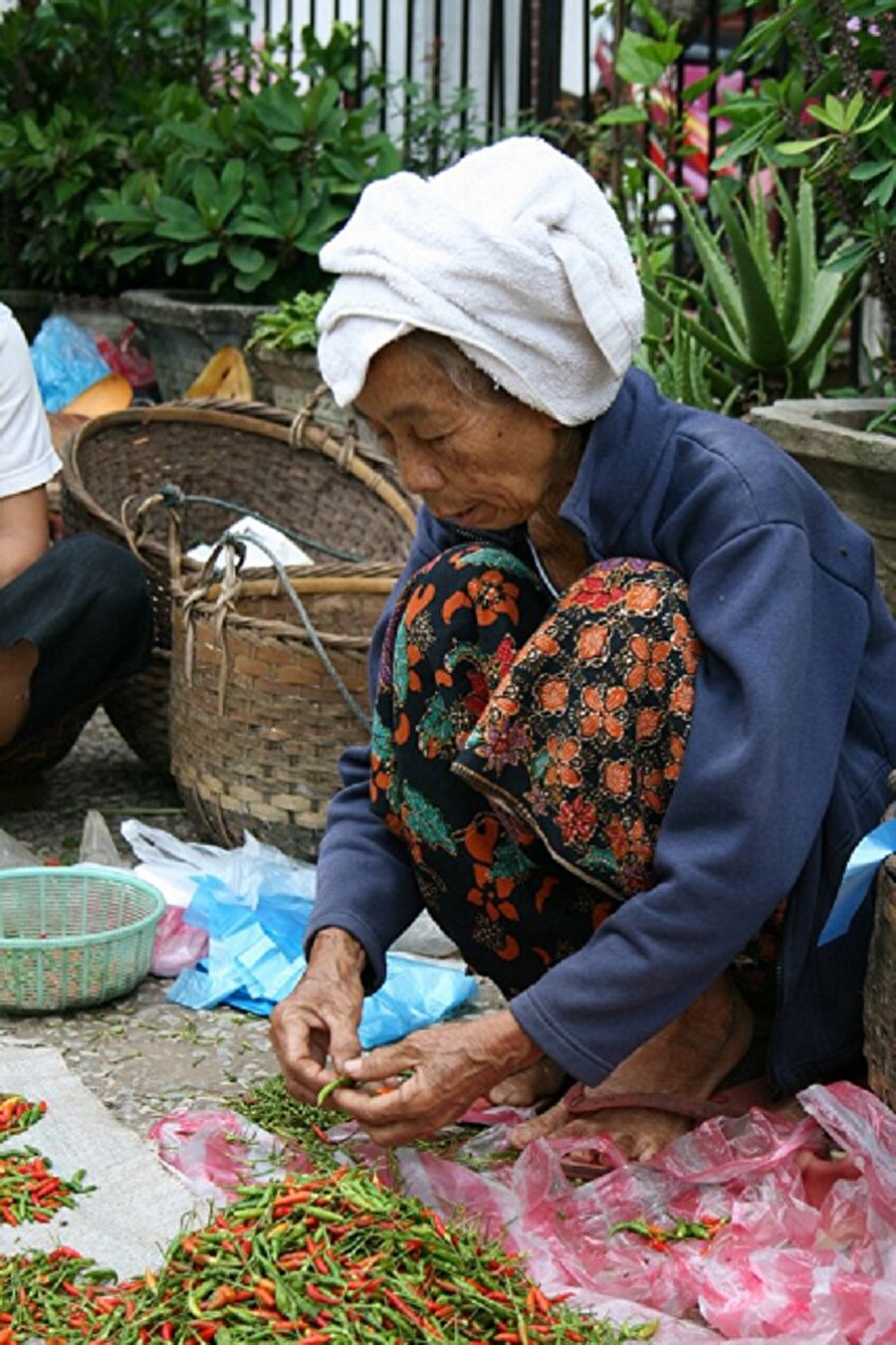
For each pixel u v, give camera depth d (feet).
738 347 13.83
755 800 6.28
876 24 11.18
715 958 6.40
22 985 8.44
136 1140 7.15
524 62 19.72
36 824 11.15
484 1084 6.51
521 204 6.15
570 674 6.62
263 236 19.01
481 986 9.05
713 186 13.43
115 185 20.70
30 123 20.02
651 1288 6.25
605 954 6.42
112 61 21.97
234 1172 6.95
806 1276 6.16
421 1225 6.03
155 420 13.33
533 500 6.59
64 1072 7.72
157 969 9.02
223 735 10.10
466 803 7.04
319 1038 7.08
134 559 10.82
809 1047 7.16
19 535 10.62
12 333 10.52
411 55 21.09
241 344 18.20
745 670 6.32
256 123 19.19
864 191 11.39
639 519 6.70
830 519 6.88
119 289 20.79
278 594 11.01
